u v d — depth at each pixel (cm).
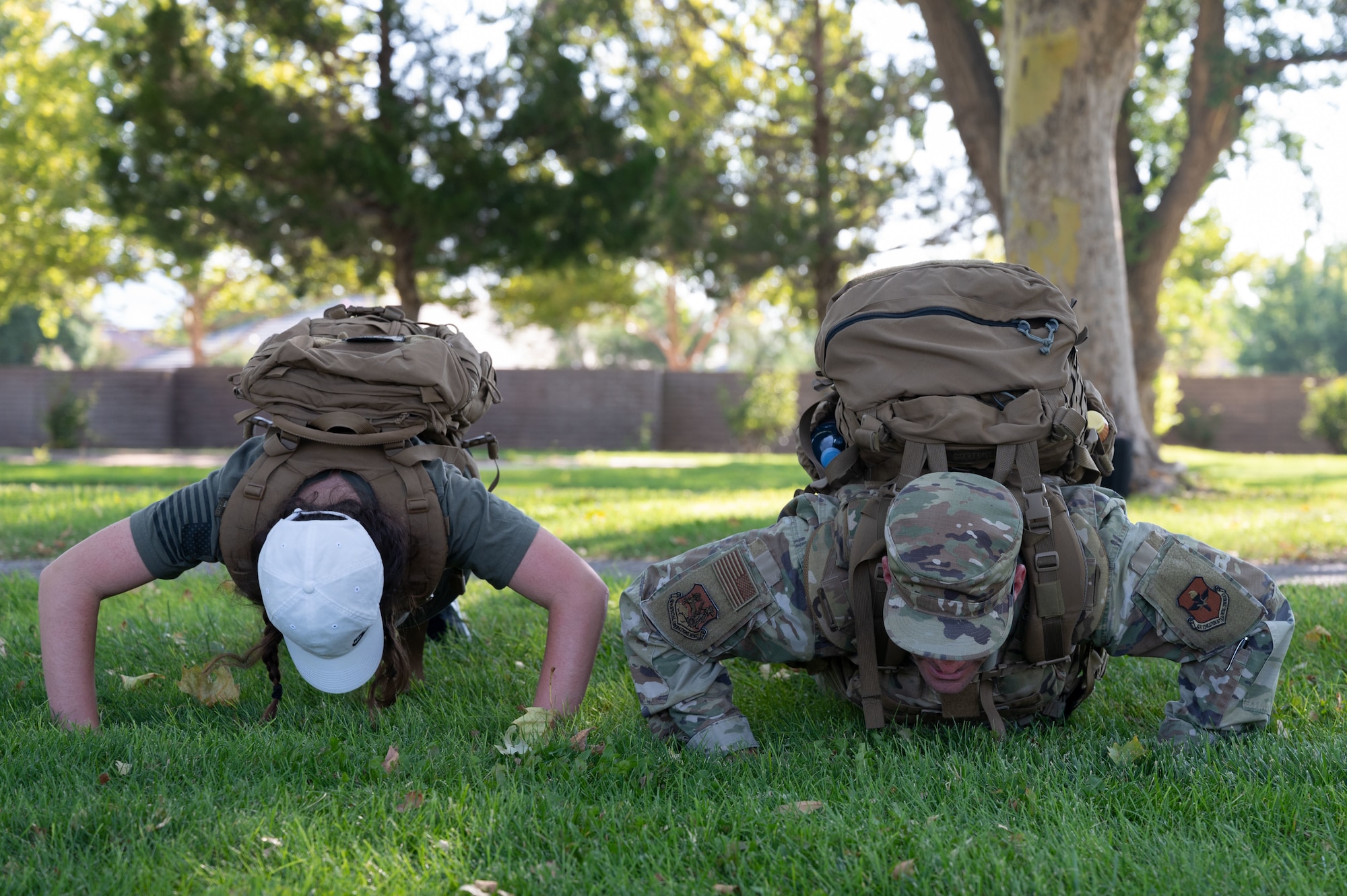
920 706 256
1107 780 235
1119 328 1050
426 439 278
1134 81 1611
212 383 2402
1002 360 239
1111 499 250
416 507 256
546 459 1919
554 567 275
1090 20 972
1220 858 196
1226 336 5631
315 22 1561
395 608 252
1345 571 588
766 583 246
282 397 256
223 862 197
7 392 2347
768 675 345
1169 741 253
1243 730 252
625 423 2366
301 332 283
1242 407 2466
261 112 1466
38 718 276
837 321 258
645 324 4231
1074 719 294
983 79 1239
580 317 2886
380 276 1911
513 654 375
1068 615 231
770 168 2027
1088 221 1015
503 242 1644
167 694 318
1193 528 722
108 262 2702
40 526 701
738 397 2380
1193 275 2244
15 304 3075
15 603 460
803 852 202
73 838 205
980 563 210
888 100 1905
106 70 2269
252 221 1574
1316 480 1300
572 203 1636
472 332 3900
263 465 253
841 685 262
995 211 1267
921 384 241
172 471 1391
